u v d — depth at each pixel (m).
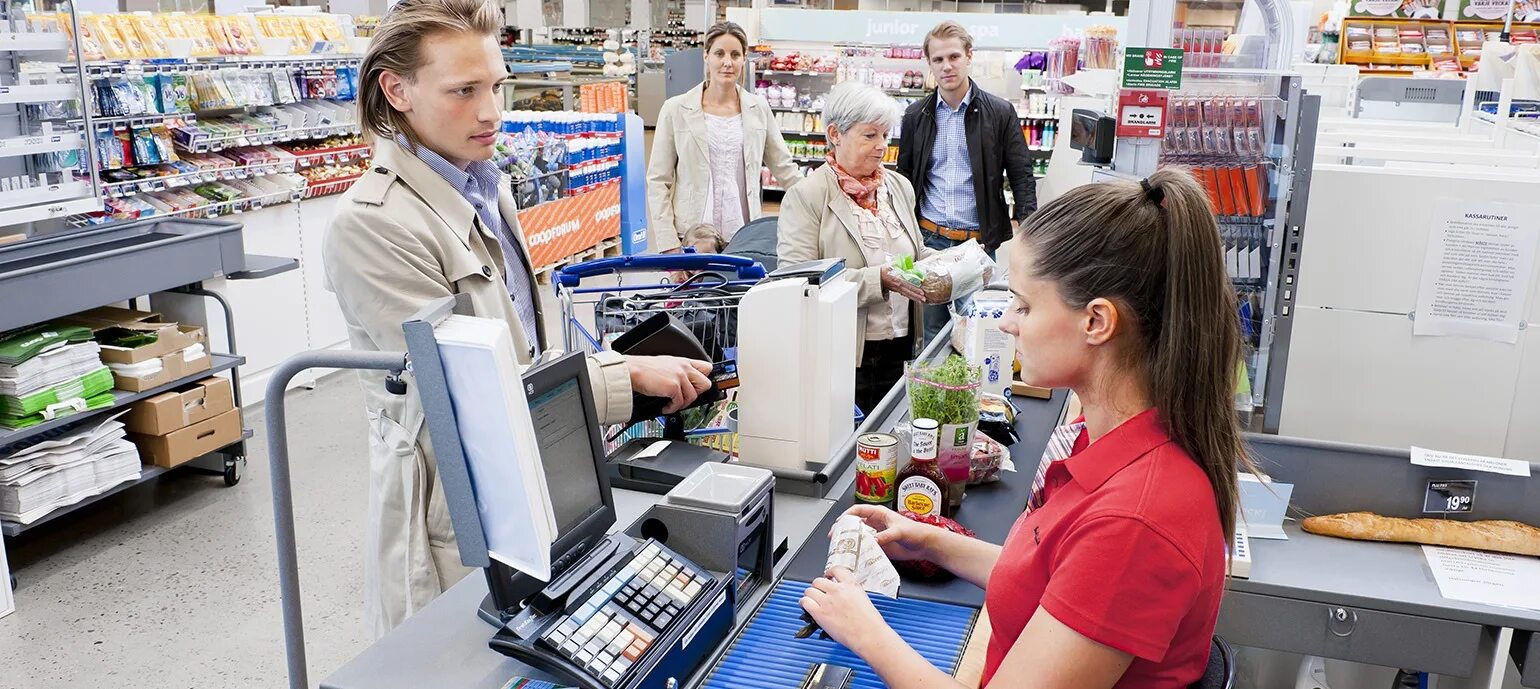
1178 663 1.23
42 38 4.38
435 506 2.07
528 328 2.44
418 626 1.57
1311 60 8.62
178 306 4.62
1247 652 2.84
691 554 1.64
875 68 10.27
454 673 1.45
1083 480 1.25
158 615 3.56
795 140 10.61
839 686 1.46
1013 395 2.83
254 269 4.66
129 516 4.33
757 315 2.13
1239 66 2.55
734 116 5.69
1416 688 2.33
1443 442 2.79
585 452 1.59
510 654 1.41
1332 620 2.18
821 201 3.49
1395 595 2.16
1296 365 2.83
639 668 1.38
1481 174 2.64
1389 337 2.75
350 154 6.28
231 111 5.88
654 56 15.09
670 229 5.64
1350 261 2.71
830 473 2.16
